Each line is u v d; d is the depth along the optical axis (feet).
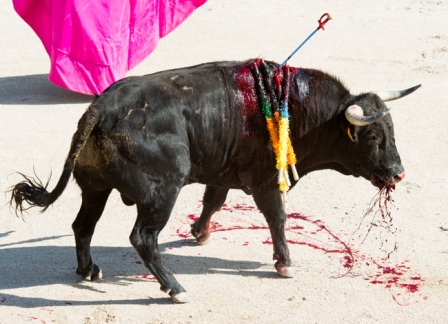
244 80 35.37
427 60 76.54
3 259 38.83
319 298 35.55
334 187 48.96
